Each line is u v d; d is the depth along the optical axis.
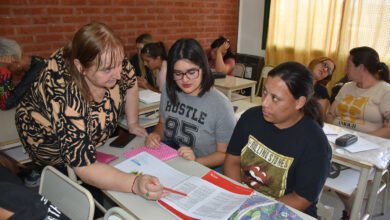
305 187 1.18
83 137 1.07
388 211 2.26
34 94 1.18
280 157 1.25
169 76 1.53
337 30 3.74
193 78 1.44
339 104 2.32
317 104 1.28
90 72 1.05
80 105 1.07
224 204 1.04
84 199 1.08
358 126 2.21
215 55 3.84
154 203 1.07
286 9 4.08
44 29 2.78
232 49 4.69
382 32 3.45
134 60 3.35
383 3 3.38
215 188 1.14
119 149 1.46
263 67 3.96
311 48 3.97
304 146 1.21
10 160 1.32
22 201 0.79
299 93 1.13
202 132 1.53
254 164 1.33
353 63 2.16
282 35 4.19
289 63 1.17
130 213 1.01
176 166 1.31
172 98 1.58
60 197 1.18
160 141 1.53
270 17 4.21
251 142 1.35
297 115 1.24
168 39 3.82
